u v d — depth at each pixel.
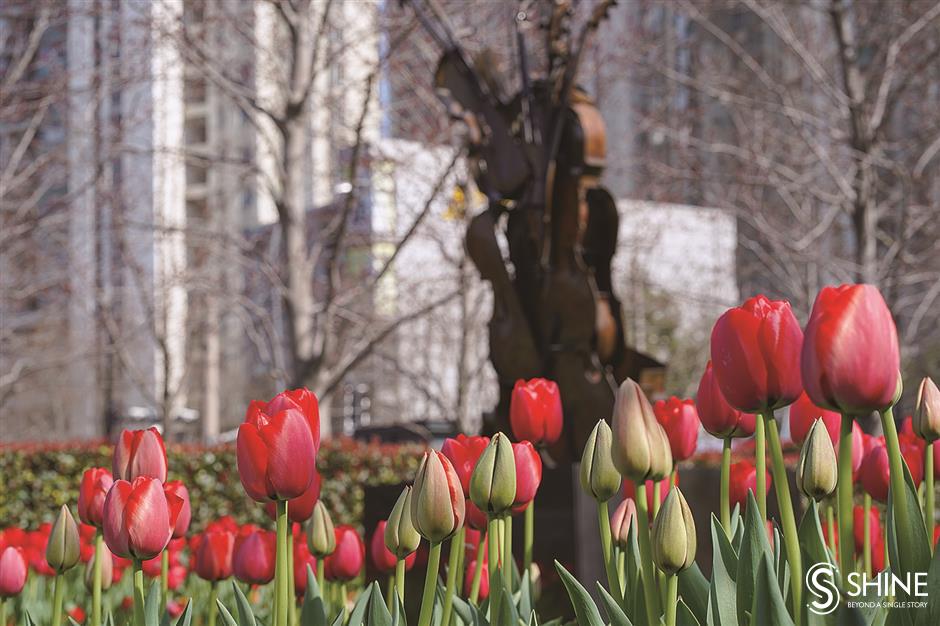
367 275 15.88
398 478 11.08
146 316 17.64
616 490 1.78
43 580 3.90
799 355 1.55
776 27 14.36
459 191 13.73
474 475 1.80
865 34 14.85
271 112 14.23
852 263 14.00
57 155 15.73
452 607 1.94
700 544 4.16
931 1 14.48
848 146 14.41
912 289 17.03
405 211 15.75
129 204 16.66
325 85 16.83
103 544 2.54
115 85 15.09
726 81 15.29
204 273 17.77
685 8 14.98
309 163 16.83
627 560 1.81
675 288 22.09
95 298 18.17
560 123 5.71
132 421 23.00
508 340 5.76
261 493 1.64
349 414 20.80
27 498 11.35
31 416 32.06
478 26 13.40
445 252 14.23
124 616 2.24
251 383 32.41
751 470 2.30
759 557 1.50
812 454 1.61
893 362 1.39
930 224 14.66
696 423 2.27
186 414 27.66
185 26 14.09
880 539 2.39
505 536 2.11
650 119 15.73
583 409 5.63
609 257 5.86
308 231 16.91
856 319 1.39
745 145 15.60
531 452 2.04
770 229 14.95
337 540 2.53
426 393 15.84
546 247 5.72
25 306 21.84
